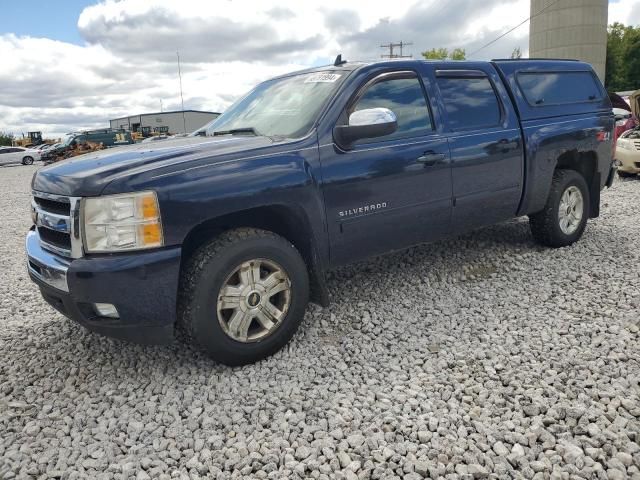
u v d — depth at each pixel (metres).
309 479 2.40
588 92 5.85
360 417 2.82
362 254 4.02
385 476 2.38
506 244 5.84
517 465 2.44
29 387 3.34
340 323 4.09
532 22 45.56
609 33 59.12
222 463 2.55
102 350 3.81
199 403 3.05
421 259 5.50
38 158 38.03
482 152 4.56
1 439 2.83
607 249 5.50
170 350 3.73
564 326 3.77
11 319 4.56
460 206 4.49
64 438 2.80
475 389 3.04
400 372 3.29
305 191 3.51
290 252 3.48
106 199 2.96
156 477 2.48
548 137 5.12
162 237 3.02
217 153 3.30
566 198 5.51
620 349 3.36
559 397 2.90
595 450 2.46
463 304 4.30
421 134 4.22
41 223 3.39
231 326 3.31
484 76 4.85
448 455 2.50
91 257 3.01
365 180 3.82
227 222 3.53
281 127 3.87
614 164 6.10
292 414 2.88
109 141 33.66
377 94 4.05
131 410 3.03
